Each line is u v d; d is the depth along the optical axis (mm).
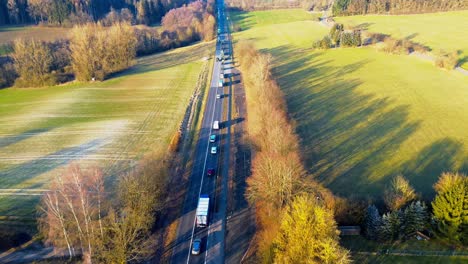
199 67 165000
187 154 88250
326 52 177875
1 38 183250
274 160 63969
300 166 69375
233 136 96875
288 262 47094
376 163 80938
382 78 138250
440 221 55281
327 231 46031
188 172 80625
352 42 181125
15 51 145125
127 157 86438
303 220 46562
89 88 140750
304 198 50438
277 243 49844
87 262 53531
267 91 102188
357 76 141500
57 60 153750
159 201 67250
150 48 197500
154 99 126750
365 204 60719
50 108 120312
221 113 112188
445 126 98188
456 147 87188
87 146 92500
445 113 106312
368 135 93875
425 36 190500
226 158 85875
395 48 167875
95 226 58062
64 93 135750
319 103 115500
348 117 104812
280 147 72000
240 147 90688
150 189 65000
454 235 54062
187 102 122375
